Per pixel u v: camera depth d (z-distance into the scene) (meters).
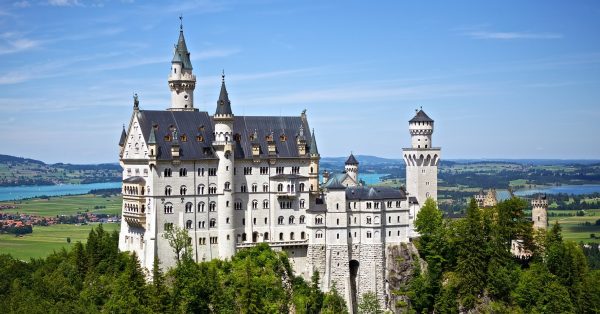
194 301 184.00
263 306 190.38
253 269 199.38
